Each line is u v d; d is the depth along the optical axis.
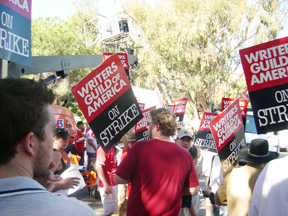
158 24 21.62
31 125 1.00
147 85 27.31
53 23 26.30
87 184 7.13
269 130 3.46
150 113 2.90
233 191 2.96
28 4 2.51
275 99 3.45
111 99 3.31
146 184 2.54
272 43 3.45
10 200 0.88
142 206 2.54
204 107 23.59
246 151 3.12
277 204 1.92
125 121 3.38
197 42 20.19
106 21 15.59
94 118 3.21
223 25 20.52
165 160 2.58
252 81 3.50
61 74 4.91
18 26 2.39
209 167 4.98
